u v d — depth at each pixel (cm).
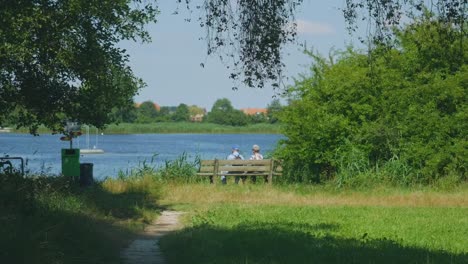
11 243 831
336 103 2556
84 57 1611
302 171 2641
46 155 5478
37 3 1455
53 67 1595
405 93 2486
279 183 2536
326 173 2630
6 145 8325
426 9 998
